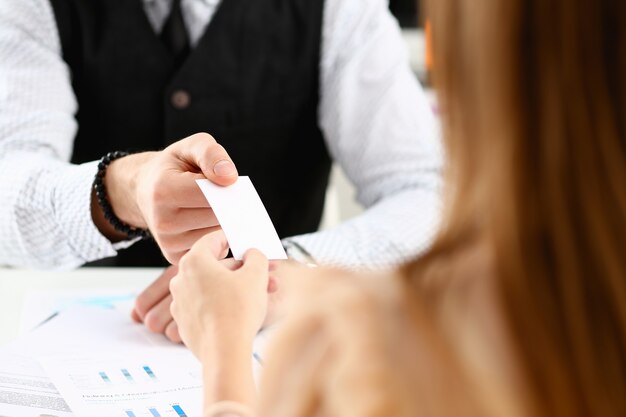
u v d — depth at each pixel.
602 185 0.48
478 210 0.52
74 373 0.97
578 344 0.49
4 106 1.48
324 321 0.54
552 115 0.48
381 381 0.51
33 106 1.49
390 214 1.42
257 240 0.86
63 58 1.57
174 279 0.80
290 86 1.62
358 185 1.65
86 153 1.62
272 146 1.63
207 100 1.57
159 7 1.57
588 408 0.49
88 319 1.14
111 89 1.57
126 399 0.91
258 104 1.60
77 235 1.26
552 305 0.49
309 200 1.73
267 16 1.58
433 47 0.54
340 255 1.29
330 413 0.52
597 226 0.48
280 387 0.54
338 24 1.62
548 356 0.49
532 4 0.49
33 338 1.07
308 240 1.33
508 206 0.49
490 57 0.50
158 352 1.04
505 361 0.50
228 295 0.76
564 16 0.48
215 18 1.56
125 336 1.09
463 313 0.51
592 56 0.48
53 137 1.49
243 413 0.67
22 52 1.51
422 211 1.43
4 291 1.26
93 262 1.63
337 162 1.69
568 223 0.49
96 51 1.56
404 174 1.57
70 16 1.56
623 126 0.49
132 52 1.56
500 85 0.49
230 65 1.57
